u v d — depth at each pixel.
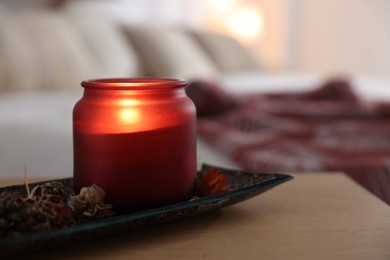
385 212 0.55
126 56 1.59
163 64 1.68
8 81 1.29
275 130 1.02
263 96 1.38
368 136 0.97
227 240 0.47
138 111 0.48
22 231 0.43
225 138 0.93
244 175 0.59
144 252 0.45
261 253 0.45
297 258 0.44
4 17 1.40
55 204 0.44
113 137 0.48
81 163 0.49
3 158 0.93
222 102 1.18
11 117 1.03
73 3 1.83
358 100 1.37
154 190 0.48
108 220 0.44
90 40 1.53
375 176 0.79
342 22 2.51
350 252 0.45
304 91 1.42
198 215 0.53
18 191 0.53
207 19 2.25
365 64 2.43
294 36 2.53
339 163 0.79
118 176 0.48
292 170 0.77
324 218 0.53
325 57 2.57
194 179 0.52
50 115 1.07
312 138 0.98
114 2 1.98
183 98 0.51
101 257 0.44
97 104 0.48
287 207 0.56
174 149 0.49
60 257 0.44
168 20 2.15
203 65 1.74
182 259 0.44
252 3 2.39
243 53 1.96
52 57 1.36
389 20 2.33
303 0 2.52
